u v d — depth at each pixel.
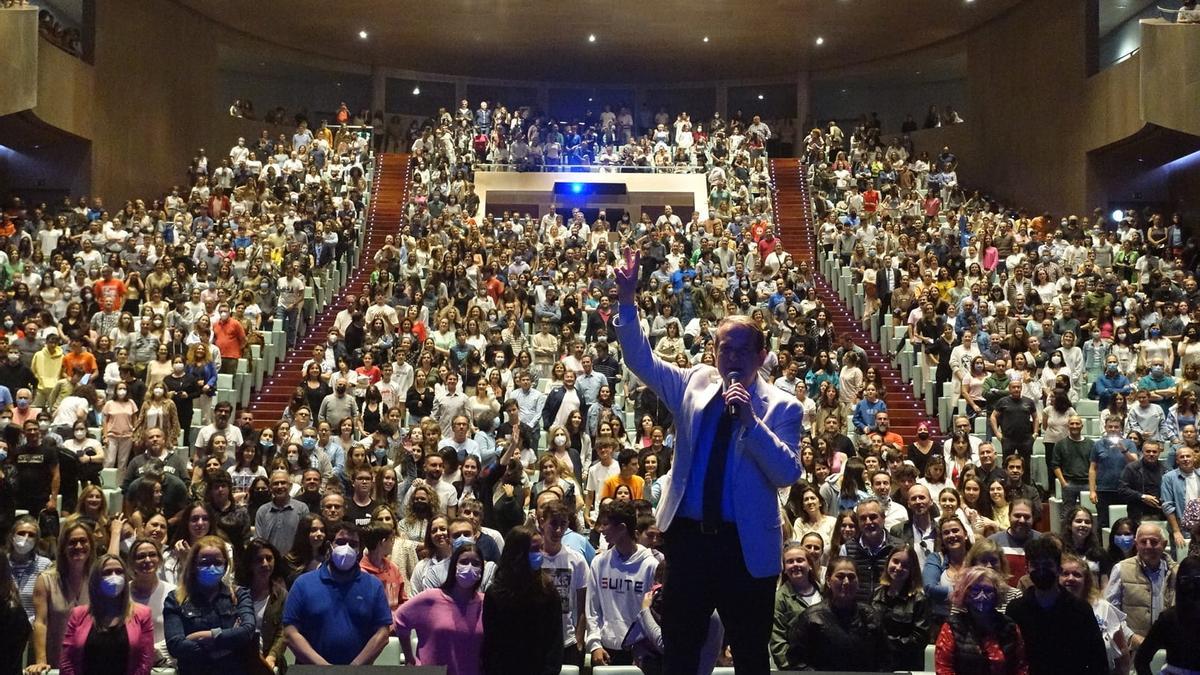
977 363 15.99
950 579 8.05
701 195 30.81
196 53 31.47
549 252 23.02
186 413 15.15
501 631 5.61
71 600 7.35
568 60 36.06
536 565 6.45
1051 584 5.93
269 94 37.09
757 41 33.94
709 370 3.45
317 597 6.38
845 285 23.03
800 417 3.40
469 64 36.62
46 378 15.62
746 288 20.75
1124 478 11.85
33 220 23.94
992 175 31.88
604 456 12.21
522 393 15.19
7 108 22.83
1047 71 29.02
